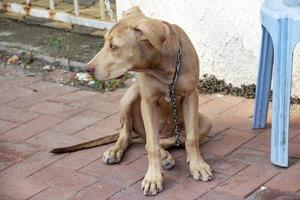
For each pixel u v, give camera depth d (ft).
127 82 9.71
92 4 11.93
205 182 6.97
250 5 8.72
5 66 10.50
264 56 7.76
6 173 7.43
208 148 7.68
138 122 7.65
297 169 7.13
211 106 8.76
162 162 7.20
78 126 8.45
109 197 6.84
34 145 8.02
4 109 9.04
